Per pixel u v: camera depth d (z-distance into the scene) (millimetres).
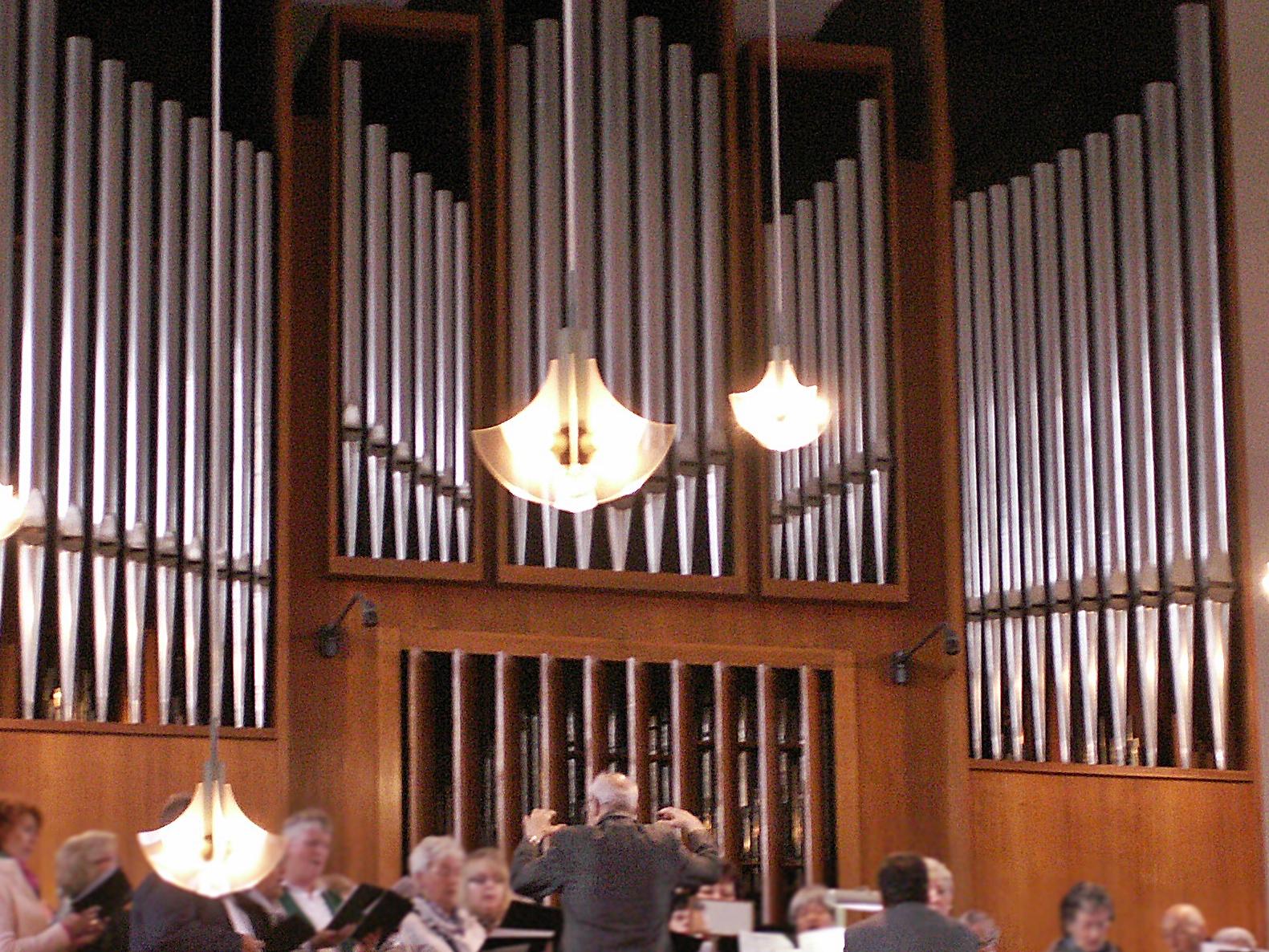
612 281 13938
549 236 13898
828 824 13883
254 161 13531
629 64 14375
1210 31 14992
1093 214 14711
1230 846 14070
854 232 14438
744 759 13984
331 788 12984
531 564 13617
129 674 12641
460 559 13430
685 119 14297
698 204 14234
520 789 13539
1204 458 14383
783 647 13984
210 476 12977
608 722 13922
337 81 13797
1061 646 14188
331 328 13438
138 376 12992
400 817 13062
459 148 14219
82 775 12352
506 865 10625
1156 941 13812
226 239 13367
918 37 15047
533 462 9102
